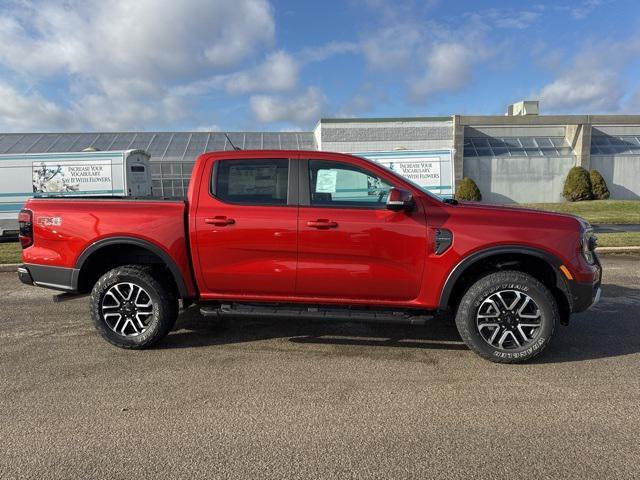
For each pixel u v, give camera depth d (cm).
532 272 403
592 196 2536
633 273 735
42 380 353
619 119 2591
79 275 412
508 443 264
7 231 1471
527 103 2948
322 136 2617
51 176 1436
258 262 394
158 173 2666
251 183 400
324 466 244
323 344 430
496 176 2662
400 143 2627
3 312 544
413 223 377
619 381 346
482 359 392
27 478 234
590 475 234
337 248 382
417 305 388
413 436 273
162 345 429
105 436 274
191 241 396
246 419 294
